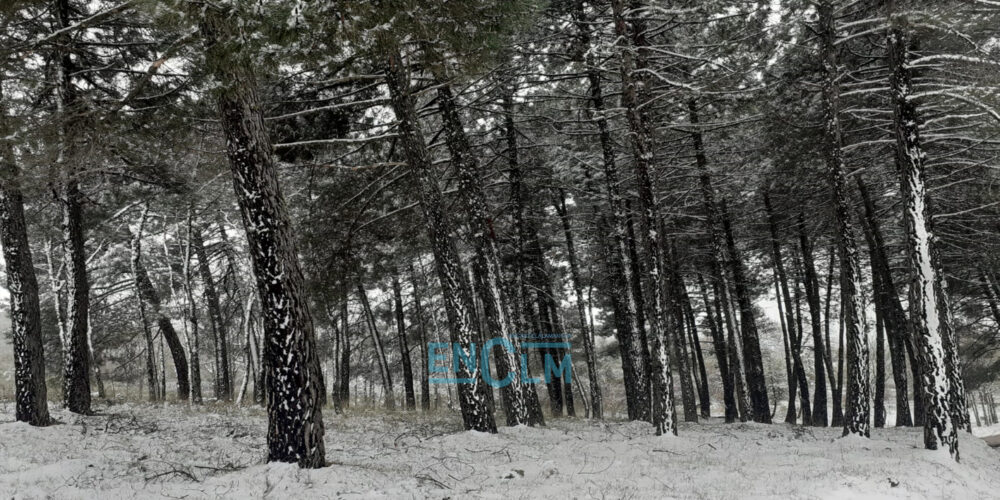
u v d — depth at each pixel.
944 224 20.16
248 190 8.13
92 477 7.41
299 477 7.40
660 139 19.86
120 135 10.04
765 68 16.31
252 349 23.69
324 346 33.22
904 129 11.52
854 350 13.24
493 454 10.37
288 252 8.27
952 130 16.53
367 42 7.37
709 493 7.68
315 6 6.63
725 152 21.06
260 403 23.38
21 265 11.60
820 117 16.61
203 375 44.72
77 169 10.56
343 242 17.06
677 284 22.16
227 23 6.63
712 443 12.74
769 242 26.39
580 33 16.08
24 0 9.27
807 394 25.86
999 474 10.62
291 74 13.87
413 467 8.93
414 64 13.23
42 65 12.25
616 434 13.68
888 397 53.44
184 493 6.79
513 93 17.45
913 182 11.34
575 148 19.78
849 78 16.62
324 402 22.47
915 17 11.38
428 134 19.30
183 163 13.40
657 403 12.87
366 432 13.15
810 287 24.31
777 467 9.67
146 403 19.39
